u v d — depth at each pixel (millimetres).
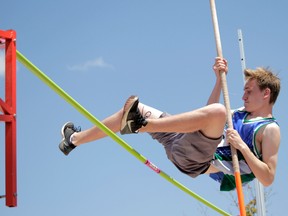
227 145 4191
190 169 4199
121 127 3695
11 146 3400
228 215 4699
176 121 3695
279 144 4027
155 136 4289
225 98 4020
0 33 3424
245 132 4098
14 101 3447
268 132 4020
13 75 3459
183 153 4070
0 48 3541
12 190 3367
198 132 3914
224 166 4141
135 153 3957
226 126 4207
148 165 4082
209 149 3969
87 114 3666
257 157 4059
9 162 3396
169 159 4254
